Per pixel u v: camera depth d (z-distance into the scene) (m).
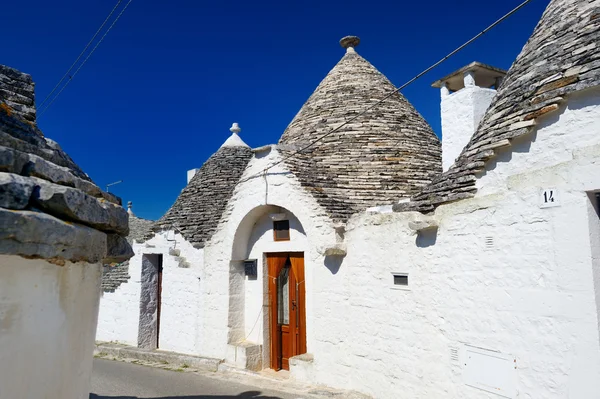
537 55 5.61
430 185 6.57
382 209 7.72
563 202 4.37
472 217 5.37
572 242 4.27
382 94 11.59
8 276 2.18
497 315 4.98
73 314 2.70
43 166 2.53
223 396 7.54
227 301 9.75
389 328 6.62
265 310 9.54
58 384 2.55
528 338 4.63
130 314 12.12
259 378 8.53
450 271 5.64
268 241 9.49
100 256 2.90
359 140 10.41
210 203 11.99
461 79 9.03
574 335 4.20
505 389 4.83
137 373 9.42
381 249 6.85
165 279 11.46
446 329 5.66
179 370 9.57
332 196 8.44
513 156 5.19
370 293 6.99
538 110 4.82
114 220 3.05
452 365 5.54
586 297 4.13
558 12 5.81
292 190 8.45
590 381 4.05
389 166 9.91
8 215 2.08
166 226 11.62
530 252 4.66
